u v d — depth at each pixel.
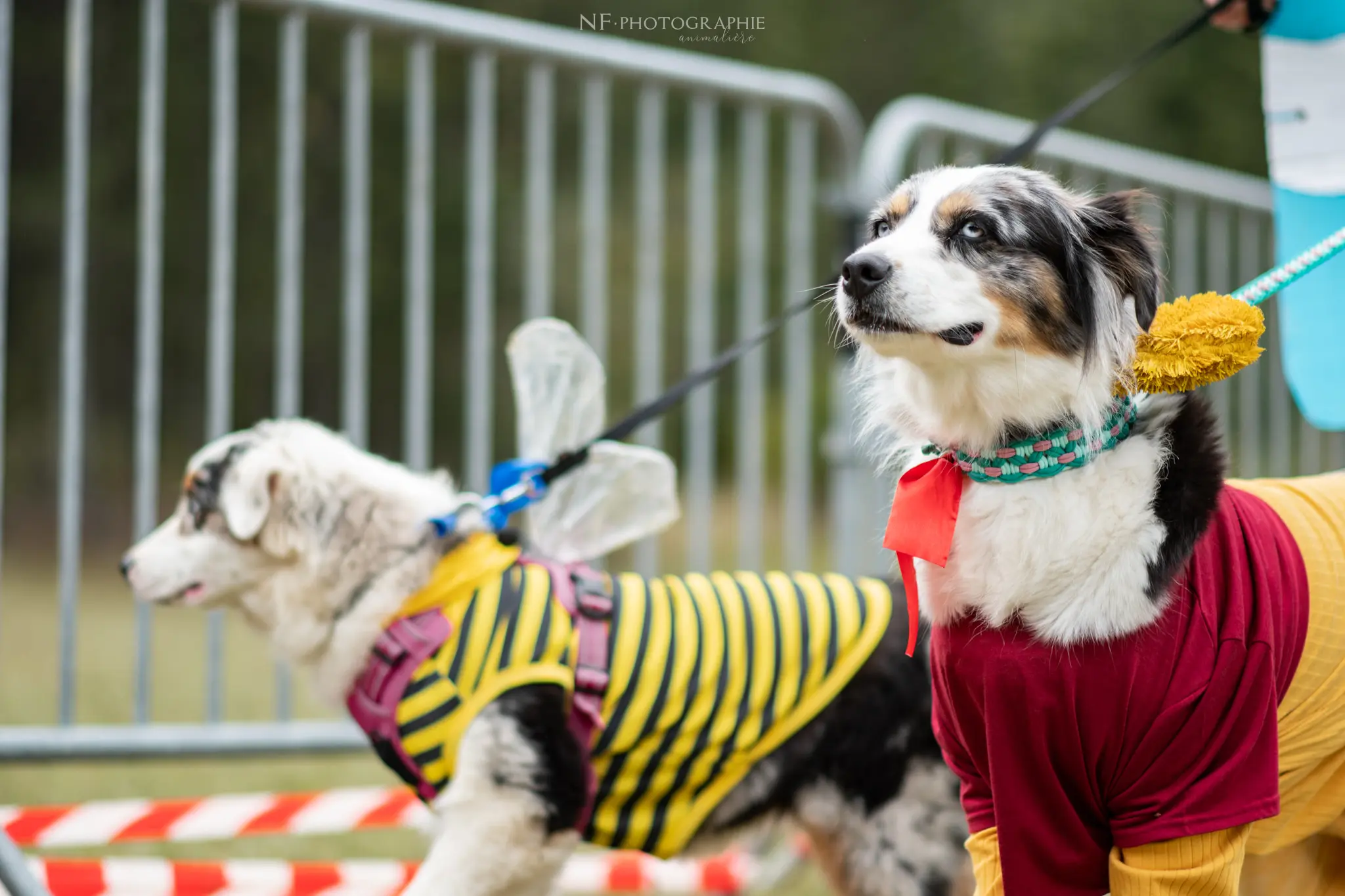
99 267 15.27
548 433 4.06
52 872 4.05
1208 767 2.60
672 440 15.18
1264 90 3.73
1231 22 3.83
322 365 15.12
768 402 16.31
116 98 14.95
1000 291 2.72
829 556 11.84
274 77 15.10
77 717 6.69
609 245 15.53
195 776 6.18
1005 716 2.66
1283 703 2.78
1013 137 6.02
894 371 2.97
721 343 15.54
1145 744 2.59
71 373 4.46
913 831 3.75
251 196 15.07
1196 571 2.64
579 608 3.66
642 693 3.59
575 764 3.54
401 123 15.33
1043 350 2.71
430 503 3.80
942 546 2.72
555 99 15.20
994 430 2.74
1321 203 3.61
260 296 15.07
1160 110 17.30
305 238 15.09
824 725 3.71
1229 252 6.90
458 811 3.50
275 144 15.09
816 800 3.77
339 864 4.46
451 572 3.66
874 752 3.72
